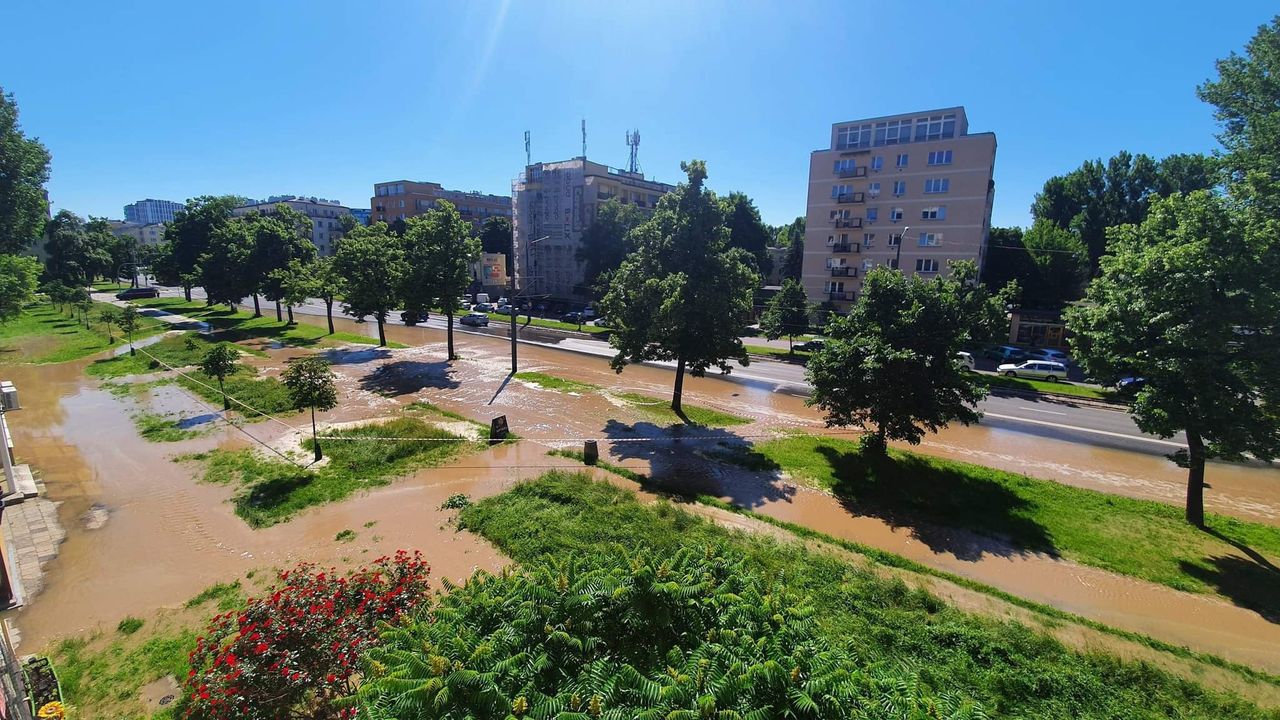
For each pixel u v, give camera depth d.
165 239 69.44
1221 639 10.65
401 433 21.36
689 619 5.55
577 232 73.25
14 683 7.37
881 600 10.91
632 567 5.95
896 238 49.75
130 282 111.31
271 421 23.33
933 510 16.02
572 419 24.66
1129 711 8.16
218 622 9.34
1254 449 13.05
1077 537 14.55
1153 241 15.02
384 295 39.81
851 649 8.45
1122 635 10.45
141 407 25.67
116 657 9.54
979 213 46.91
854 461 19.64
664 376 34.31
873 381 17.77
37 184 29.19
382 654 5.47
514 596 5.66
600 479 17.55
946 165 47.88
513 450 20.53
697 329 23.30
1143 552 13.86
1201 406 13.27
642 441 21.83
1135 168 50.91
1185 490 18.53
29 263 27.92
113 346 40.97
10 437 21.53
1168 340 13.61
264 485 16.77
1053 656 9.41
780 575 11.41
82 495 16.36
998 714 8.02
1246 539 14.55
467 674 4.41
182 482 17.27
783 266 74.38
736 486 17.67
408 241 38.09
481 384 31.02
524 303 70.44
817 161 54.25
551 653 5.09
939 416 17.53
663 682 4.54
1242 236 12.75
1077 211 55.53
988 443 22.92
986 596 11.76
